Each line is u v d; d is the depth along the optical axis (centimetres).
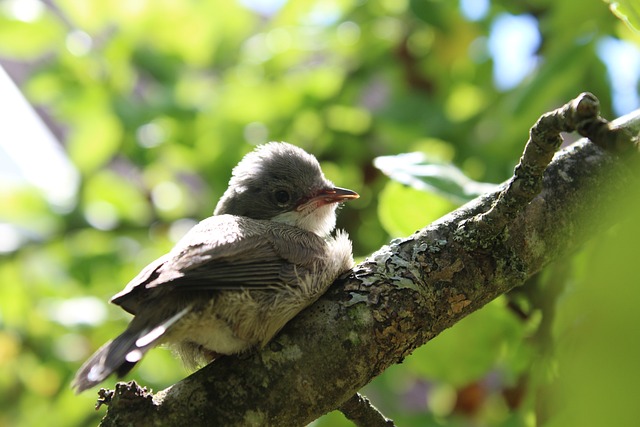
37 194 1395
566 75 940
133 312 658
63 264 1348
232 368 588
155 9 1322
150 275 639
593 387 247
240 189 959
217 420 561
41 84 1314
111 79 1320
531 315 819
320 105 1296
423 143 1199
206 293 637
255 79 1336
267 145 988
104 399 558
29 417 1285
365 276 634
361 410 659
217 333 626
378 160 790
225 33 1376
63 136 1811
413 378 1087
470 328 841
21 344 1320
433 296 624
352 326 607
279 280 641
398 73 1297
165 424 551
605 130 528
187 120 1280
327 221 957
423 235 652
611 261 259
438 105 1242
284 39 1338
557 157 692
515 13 1184
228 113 1282
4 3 1288
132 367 578
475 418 971
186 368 708
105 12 1312
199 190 1506
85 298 1259
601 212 671
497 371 971
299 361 594
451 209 816
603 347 249
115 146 1315
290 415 582
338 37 1320
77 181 1387
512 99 1001
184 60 1362
